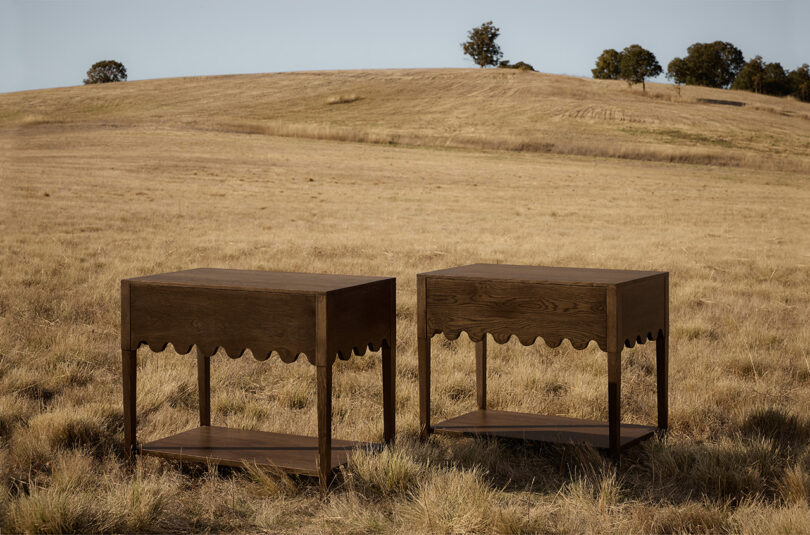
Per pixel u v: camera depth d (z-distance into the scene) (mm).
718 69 143500
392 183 34969
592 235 19984
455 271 5559
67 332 8227
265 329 4590
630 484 4633
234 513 4254
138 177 33469
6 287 10703
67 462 4645
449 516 4020
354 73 99438
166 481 4590
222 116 70938
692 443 5234
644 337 5125
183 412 5961
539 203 29172
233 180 33875
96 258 14055
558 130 62938
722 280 12820
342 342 4574
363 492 4453
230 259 14531
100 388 6391
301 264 13852
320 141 57688
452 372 7023
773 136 64125
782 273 13586
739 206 29484
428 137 59000
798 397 6281
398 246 16750
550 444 5258
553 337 4926
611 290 4707
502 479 4746
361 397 6488
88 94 84938
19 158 39719
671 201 30891
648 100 83938
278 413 6035
